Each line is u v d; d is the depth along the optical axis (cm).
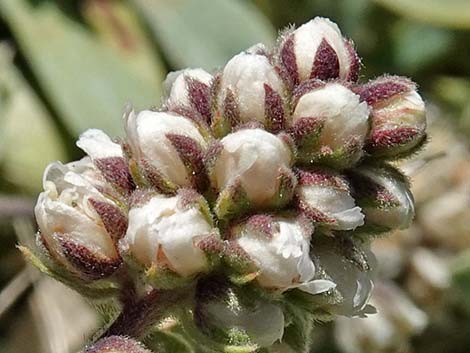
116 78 16
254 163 10
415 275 16
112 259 11
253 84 11
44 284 15
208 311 10
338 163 11
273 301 11
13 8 16
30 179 15
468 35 18
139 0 16
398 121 11
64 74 16
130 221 10
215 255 10
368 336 15
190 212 10
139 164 11
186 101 11
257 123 11
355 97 11
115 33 16
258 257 10
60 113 16
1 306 14
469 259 16
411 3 16
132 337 11
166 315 11
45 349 15
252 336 10
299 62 11
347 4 17
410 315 15
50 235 11
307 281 10
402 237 16
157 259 10
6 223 15
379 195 11
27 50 16
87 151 11
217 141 11
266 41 16
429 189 16
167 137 11
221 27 16
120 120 16
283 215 10
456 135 17
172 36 16
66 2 16
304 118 11
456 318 16
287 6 17
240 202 10
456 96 17
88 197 11
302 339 11
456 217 16
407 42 18
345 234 11
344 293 11
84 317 15
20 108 16
